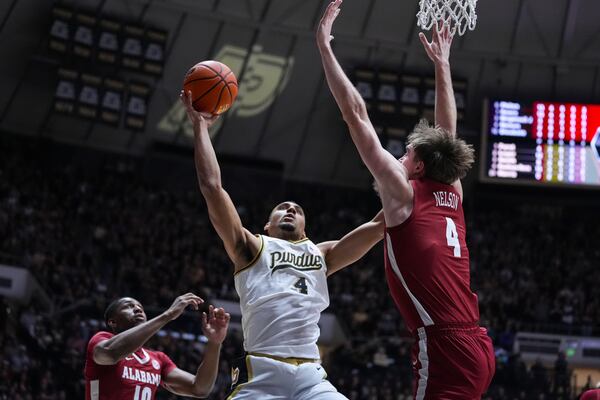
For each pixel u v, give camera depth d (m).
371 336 22.05
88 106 23.38
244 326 4.54
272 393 4.33
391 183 3.77
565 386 19.81
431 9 5.67
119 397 5.13
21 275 20.08
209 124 4.86
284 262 4.55
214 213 4.47
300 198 27.70
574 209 27.88
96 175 25.83
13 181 23.84
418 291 3.75
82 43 22.98
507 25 24.83
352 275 24.27
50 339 18.09
